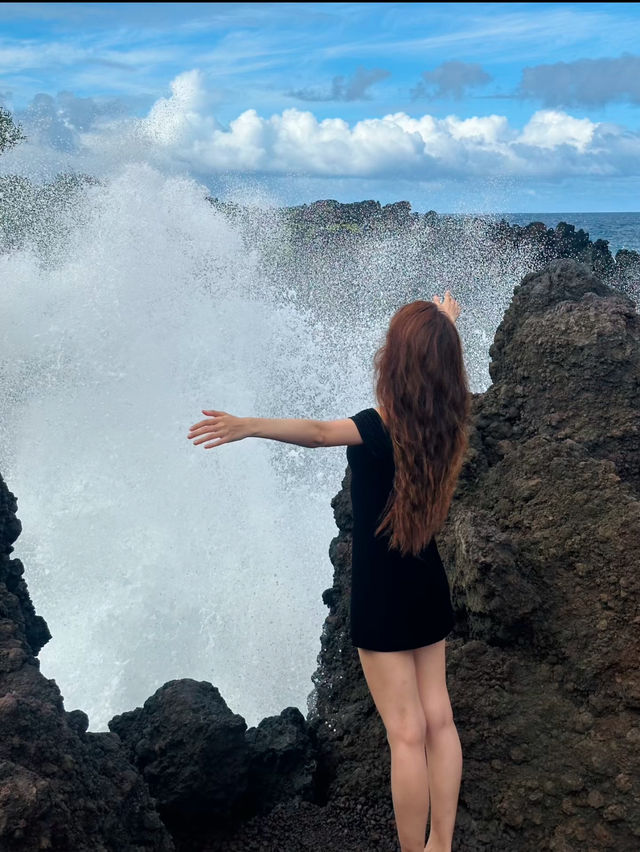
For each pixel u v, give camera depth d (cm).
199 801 377
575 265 554
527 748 358
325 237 2134
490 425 490
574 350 487
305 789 405
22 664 339
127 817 324
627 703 350
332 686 463
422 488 282
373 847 373
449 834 298
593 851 324
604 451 456
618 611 369
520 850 340
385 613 288
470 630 411
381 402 289
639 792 329
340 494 558
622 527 386
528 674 378
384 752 405
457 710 377
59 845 277
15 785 274
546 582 389
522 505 417
